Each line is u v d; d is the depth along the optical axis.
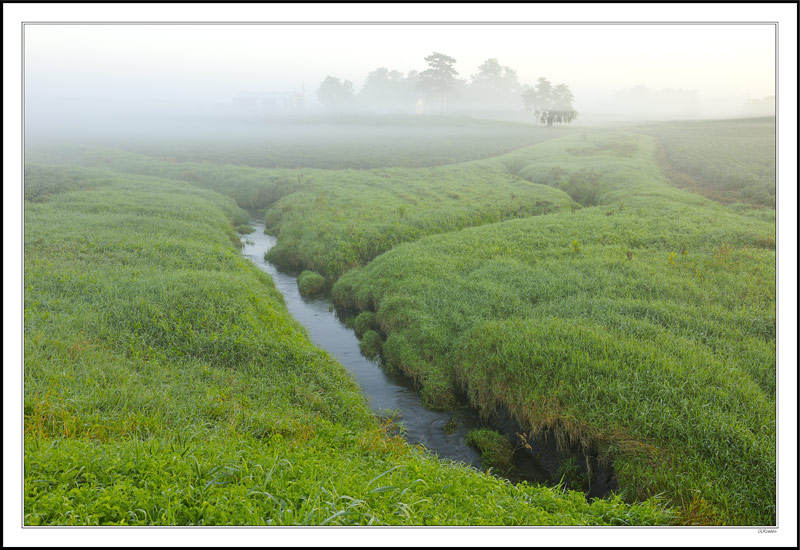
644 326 12.97
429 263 19.16
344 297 19.12
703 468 8.39
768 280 16.03
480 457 10.50
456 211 28.28
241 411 9.42
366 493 6.01
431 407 12.34
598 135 72.06
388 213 28.31
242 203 37.91
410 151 62.47
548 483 9.79
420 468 7.59
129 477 5.79
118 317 12.60
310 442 8.76
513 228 23.47
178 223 24.25
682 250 19.14
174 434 7.80
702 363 11.16
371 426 10.55
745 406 9.63
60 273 15.38
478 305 15.41
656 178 38.16
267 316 14.02
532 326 13.13
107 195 30.11
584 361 11.20
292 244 24.55
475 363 12.57
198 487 5.65
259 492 5.68
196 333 12.34
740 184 33.44
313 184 37.56
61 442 6.77
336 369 12.52
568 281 16.44
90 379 9.41
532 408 10.61
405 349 14.23
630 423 9.54
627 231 21.75
